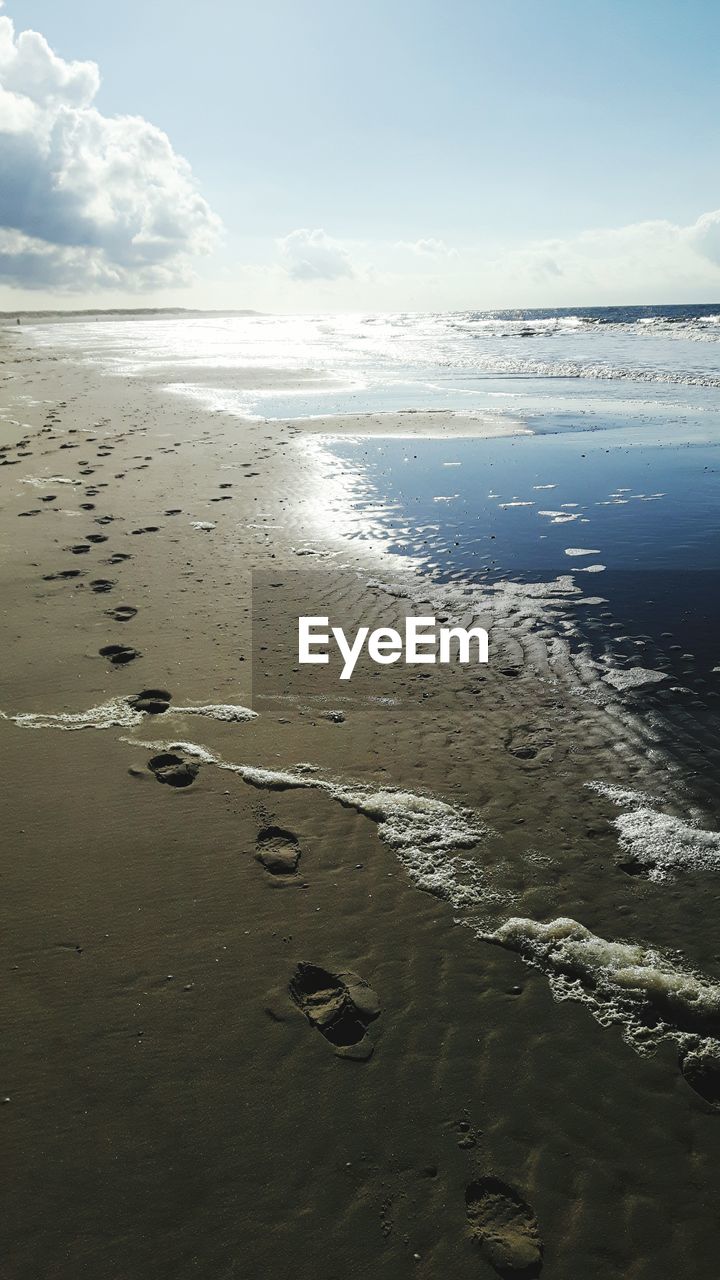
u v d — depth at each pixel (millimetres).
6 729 4672
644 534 8516
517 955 3078
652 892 3406
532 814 3943
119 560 7723
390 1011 2826
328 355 34781
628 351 31250
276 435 14703
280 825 3852
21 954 3043
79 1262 2039
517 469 11805
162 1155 2312
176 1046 2664
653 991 2896
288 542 8461
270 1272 2021
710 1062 2625
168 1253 2062
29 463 11867
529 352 32812
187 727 4723
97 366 29641
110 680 5273
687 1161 2314
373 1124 2408
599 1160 2318
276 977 2959
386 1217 2156
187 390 21812
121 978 2939
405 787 4176
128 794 4074
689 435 13898
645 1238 2115
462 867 3576
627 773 4277
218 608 6570
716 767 4297
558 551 8117
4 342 50844
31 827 3799
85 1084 2529
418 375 25359
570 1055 2652
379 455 12938
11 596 6734
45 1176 2252
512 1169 2287
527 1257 2064
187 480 11055
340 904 3342
